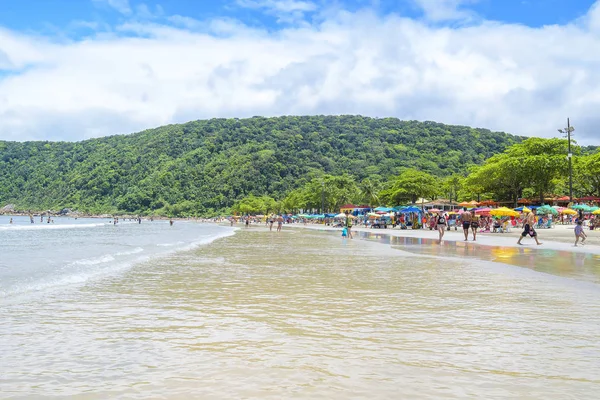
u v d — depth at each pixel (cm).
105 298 1078
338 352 636
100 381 530
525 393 488
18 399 479
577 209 5828
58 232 6419
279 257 2170
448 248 2594
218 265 1817
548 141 7625
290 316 872
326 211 12900
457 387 504
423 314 883
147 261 1997
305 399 471
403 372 553
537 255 2084
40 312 920
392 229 6009
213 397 479
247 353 633
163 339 710
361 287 1220
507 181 7506
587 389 500
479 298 1047
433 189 8900
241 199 17412
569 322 809
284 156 19388
